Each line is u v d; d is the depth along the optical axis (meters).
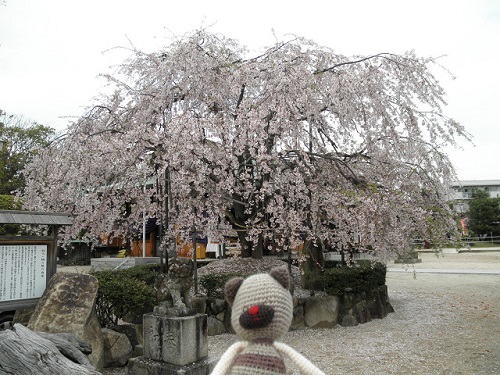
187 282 4.71
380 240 7.19
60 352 3.29
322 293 7.78
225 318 6.90
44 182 7.61
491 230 35.84
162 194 7.57
